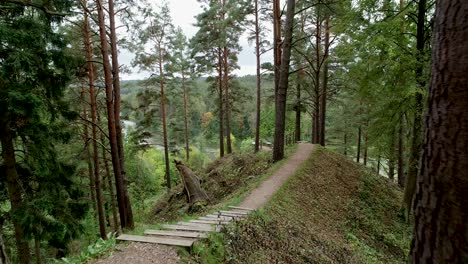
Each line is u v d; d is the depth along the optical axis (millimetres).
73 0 9844
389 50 9773
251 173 17484
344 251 8922
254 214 8555
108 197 20281
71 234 10422
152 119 23656
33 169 10117
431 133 2395
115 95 11367
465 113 2148
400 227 12789
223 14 23266
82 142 15953
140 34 12406
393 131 12391
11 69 7758
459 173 2166
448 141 2234
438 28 2373
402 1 12742
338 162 18672
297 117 26875
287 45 15328
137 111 23281
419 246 2490
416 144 11523
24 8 8789
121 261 5316
